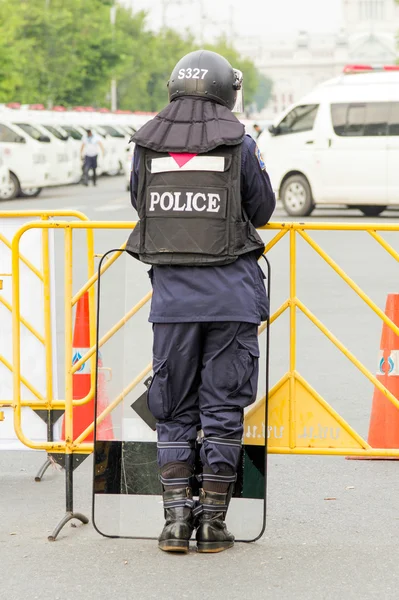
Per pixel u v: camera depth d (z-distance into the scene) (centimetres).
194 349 576
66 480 640
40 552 596
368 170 2880
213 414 578
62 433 748
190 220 564
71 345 644
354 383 1022
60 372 1067
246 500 612
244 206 584
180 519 588
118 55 7194
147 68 9262
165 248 566
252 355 576
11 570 567
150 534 621
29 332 745
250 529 612
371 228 624
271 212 591
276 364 1103
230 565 572
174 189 566
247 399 583
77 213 730
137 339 637
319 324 637
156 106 9706
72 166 3816
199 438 612
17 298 674
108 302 757
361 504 683
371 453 630
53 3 6569
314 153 2920
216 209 563
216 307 565
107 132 5775
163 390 584
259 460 611
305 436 634
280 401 635
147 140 572
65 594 532
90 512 674
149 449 624
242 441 614
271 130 2977
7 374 748
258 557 585
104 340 637
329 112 2903
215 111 575
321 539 615
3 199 3528
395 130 2856
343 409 922
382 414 782
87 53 6894
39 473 752
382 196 2884
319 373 1065
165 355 579
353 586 541
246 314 568
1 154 3456
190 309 566
